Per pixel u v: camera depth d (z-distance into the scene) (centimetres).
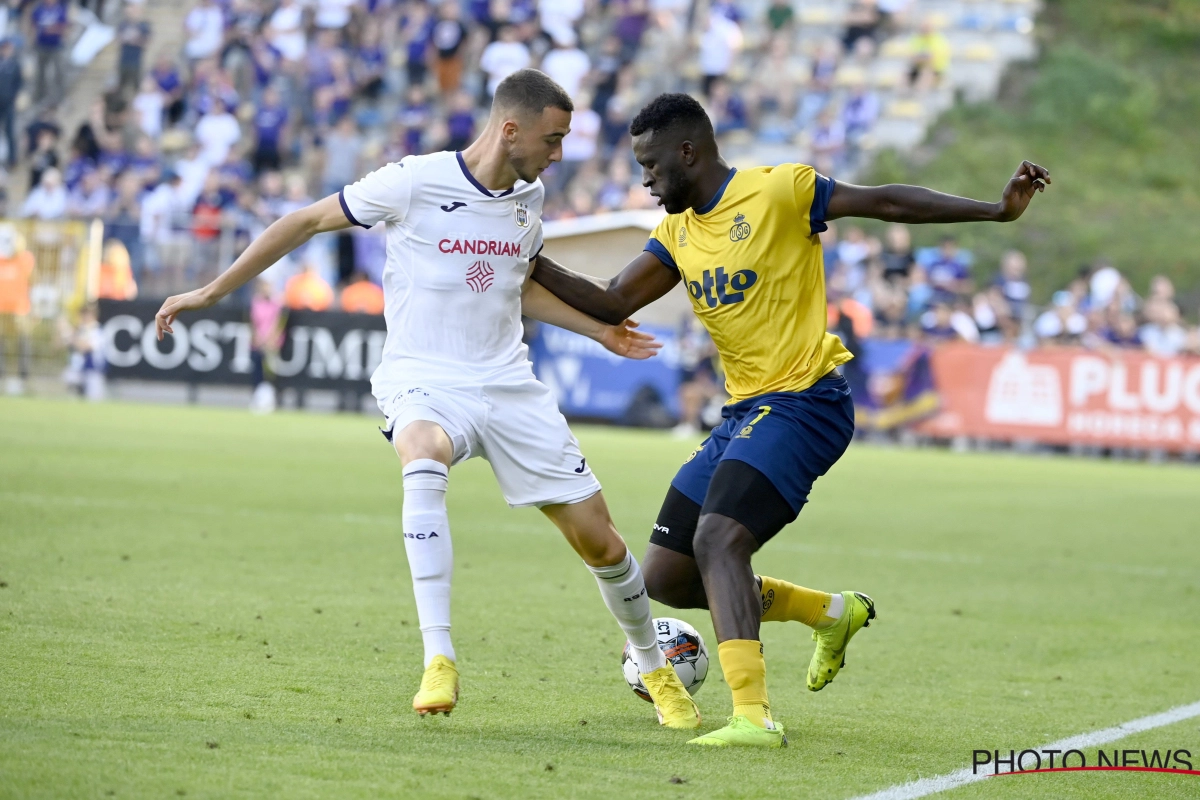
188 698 1479
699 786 1225
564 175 8856
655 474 4662
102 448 4619
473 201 1527
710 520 1503
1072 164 10319
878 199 1560
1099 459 6831
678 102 1595
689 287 1633
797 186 1568
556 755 1320
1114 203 9962
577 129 8981
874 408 7088
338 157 8894
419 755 1288
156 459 4372
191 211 8569
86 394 7438
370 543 2880
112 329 7406
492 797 1146
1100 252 9331
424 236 1534
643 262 1678
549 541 3080
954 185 9675
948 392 6994
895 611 2417
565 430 1559
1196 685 1891
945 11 11338
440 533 1454
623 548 1539
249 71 9969
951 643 2147
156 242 7562
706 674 1695
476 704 1566
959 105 10719
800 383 1579
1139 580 2922
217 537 2844
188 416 6425
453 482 4359
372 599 2233
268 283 7281
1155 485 5316
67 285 7506
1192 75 11681
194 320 7338
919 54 10388
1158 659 2078
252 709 1448
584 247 6284
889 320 7319
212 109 9319
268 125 9138
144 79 10356
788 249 1580
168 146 9625
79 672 1569
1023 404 6900
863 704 1700
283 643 1833
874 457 6178
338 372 7300
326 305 7431
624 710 1584
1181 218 9850
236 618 1989
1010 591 2702
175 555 2572
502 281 1551
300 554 2684
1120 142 10675
